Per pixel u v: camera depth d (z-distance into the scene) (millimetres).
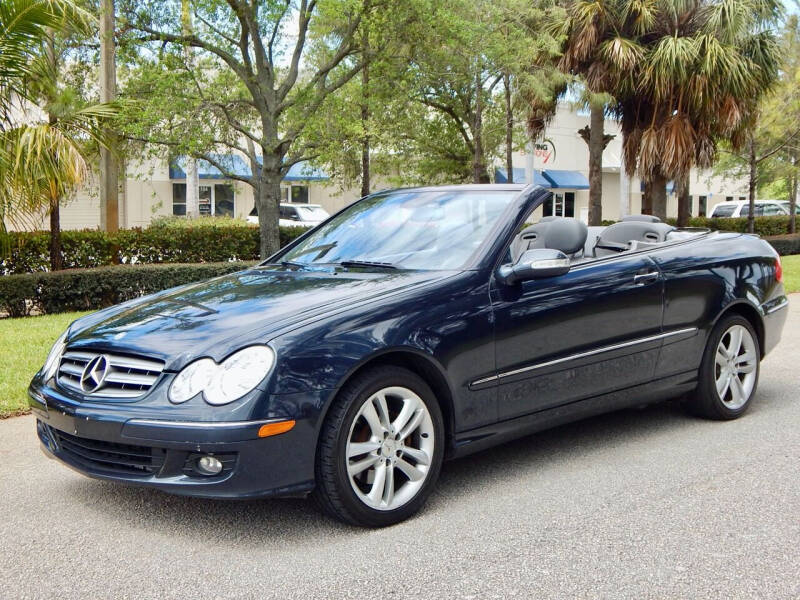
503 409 3988
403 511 3570
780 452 4555
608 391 4500
